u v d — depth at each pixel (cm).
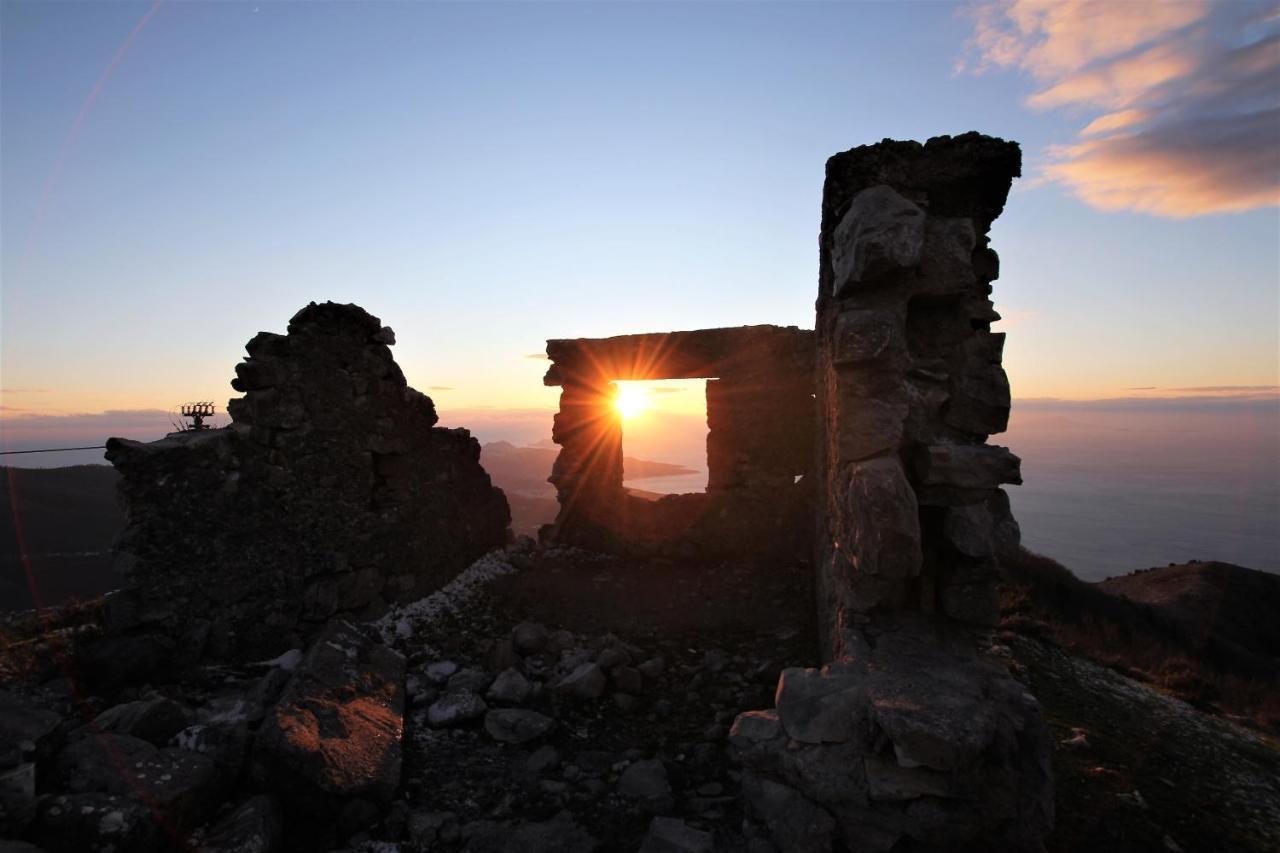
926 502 439
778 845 349
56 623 620
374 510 798
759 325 980
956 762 313
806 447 963
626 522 1047
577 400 1094
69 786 359
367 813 417
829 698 373
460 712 539
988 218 497
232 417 666
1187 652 1430
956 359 472
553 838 398
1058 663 856
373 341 803
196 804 375
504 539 1102
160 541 585
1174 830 456
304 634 694
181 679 562
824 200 572
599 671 604
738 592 843
